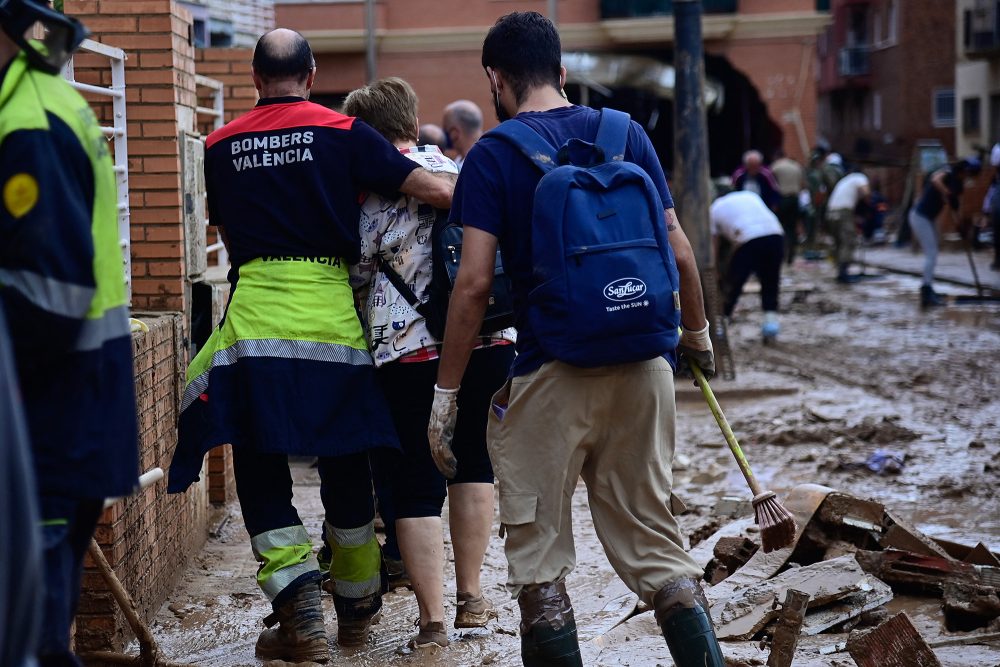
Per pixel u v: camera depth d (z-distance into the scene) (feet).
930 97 189.16
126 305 9.79
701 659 12.37
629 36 102.68
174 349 20.22
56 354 8.96
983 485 26.94
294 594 15.97
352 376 15.89
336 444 15.61
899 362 46.52
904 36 189.67
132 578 17.21
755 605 16.61
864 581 17.20
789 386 40.01
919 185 117.80
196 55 31.55
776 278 51.37
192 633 17.84
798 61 105.81
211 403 15.64
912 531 18.97
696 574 12.95
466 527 17.19
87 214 9.09
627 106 112.47
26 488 6.55
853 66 207.00
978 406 37.42
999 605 16.61
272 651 16.35
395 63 104.01
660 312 12.07
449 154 36.42
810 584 17.02
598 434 12.87
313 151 15.85
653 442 12.87
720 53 106.32
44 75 9.28
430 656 16.34
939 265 92.17
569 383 12.50
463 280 12.93
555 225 12.07
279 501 16.29
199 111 26.22
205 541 22.85
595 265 11.99
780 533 13.58
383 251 16.42
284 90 16.34
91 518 9.66
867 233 121.80
